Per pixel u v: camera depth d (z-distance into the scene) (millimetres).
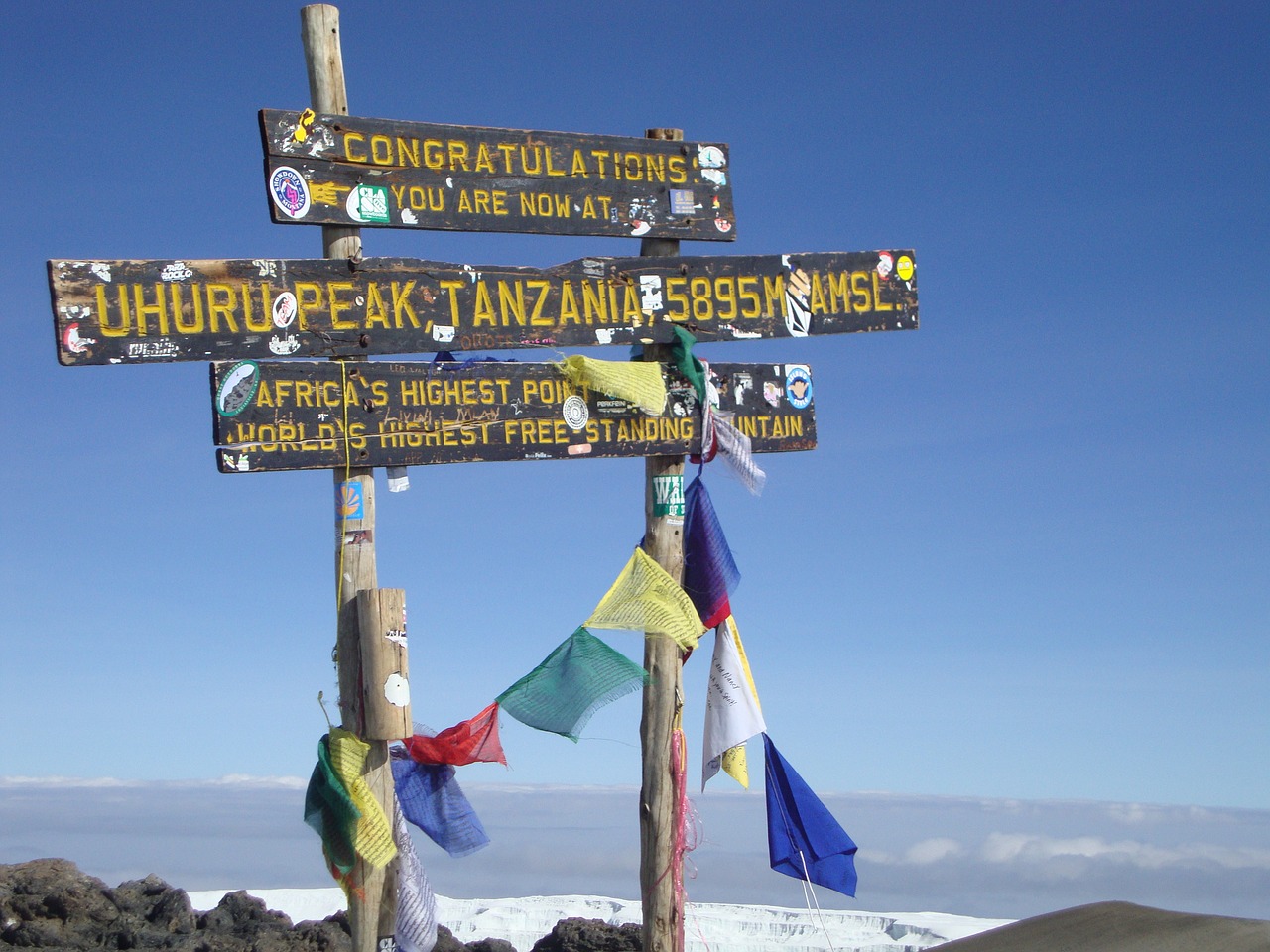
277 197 4203
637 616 4488
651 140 4648
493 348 4422
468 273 4402
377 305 4297
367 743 4203
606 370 4465
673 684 4582
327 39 4297
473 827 4422
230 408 4125
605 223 4574
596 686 4453
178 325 4105
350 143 4289
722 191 4727
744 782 4734
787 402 4805
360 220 4289
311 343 4227
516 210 4473
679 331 4602
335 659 4270
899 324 4836
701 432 4641
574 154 4551
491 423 4391
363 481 4262
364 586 4250
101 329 4043
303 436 4191
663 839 4543
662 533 4648
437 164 4391
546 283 4484
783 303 4727
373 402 4266
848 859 4664
